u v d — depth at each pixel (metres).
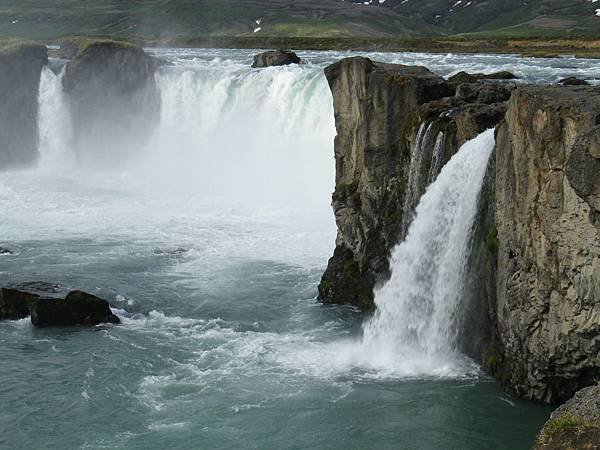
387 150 35.16
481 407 26.30
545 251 23.86
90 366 30.00
